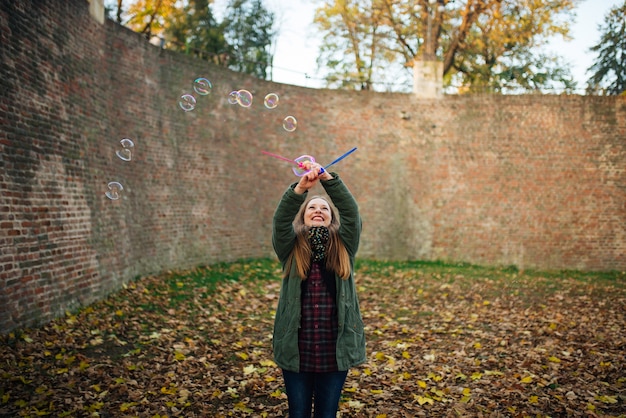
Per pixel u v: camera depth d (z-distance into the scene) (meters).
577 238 14.34
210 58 15.30
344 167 14.34
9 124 5.49
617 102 14.62
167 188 10.59
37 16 6.23
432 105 14.68
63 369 4.50
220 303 7.86
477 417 3.80
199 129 11.77
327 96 14.38
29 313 5.52
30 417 3.59
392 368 5.01
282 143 13.79
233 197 12.62
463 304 8.55
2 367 4.37
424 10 17.72
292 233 2.86
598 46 18.59
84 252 6.96
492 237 14.35
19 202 5.55
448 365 5.17
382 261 14.00
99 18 8.33
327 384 2.70
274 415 3.89
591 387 4.46
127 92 9.44
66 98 6.90
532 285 10.76
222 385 4.47
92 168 7.56
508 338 6.23
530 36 17.53
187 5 15.16
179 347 5.52
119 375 4.56
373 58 18.39
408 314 7.78
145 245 9.64
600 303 8.74
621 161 14.50
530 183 14.44
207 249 11.73
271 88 13.65
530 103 14.55
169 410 3.89
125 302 7.25
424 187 14.52
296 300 2.74
